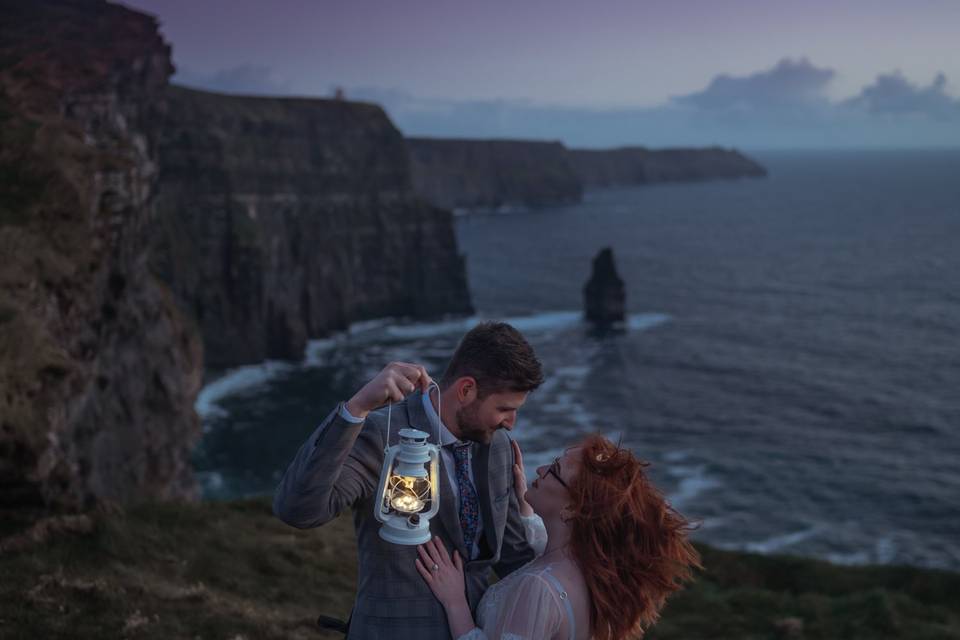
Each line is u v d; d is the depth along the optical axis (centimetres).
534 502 328
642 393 8369
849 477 5956
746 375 9238
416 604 307
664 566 310
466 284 14112
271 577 1162
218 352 10169
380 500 300
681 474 6000
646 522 309
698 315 13088
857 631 1334
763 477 5931
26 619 714
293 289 12056
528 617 296
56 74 4997
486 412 315
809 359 10094
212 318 10288
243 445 7006
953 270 17688
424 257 13900
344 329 12612
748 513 5247
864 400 8219
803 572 1723
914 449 6681
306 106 13525
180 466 4512
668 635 1259
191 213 10869
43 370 1773
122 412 3697
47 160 2708
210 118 11612
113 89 5469
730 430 7162
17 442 1412
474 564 323
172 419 4328
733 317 12912
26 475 1384
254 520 1412
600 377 9000
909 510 5319
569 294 15425
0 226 2266
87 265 2591
